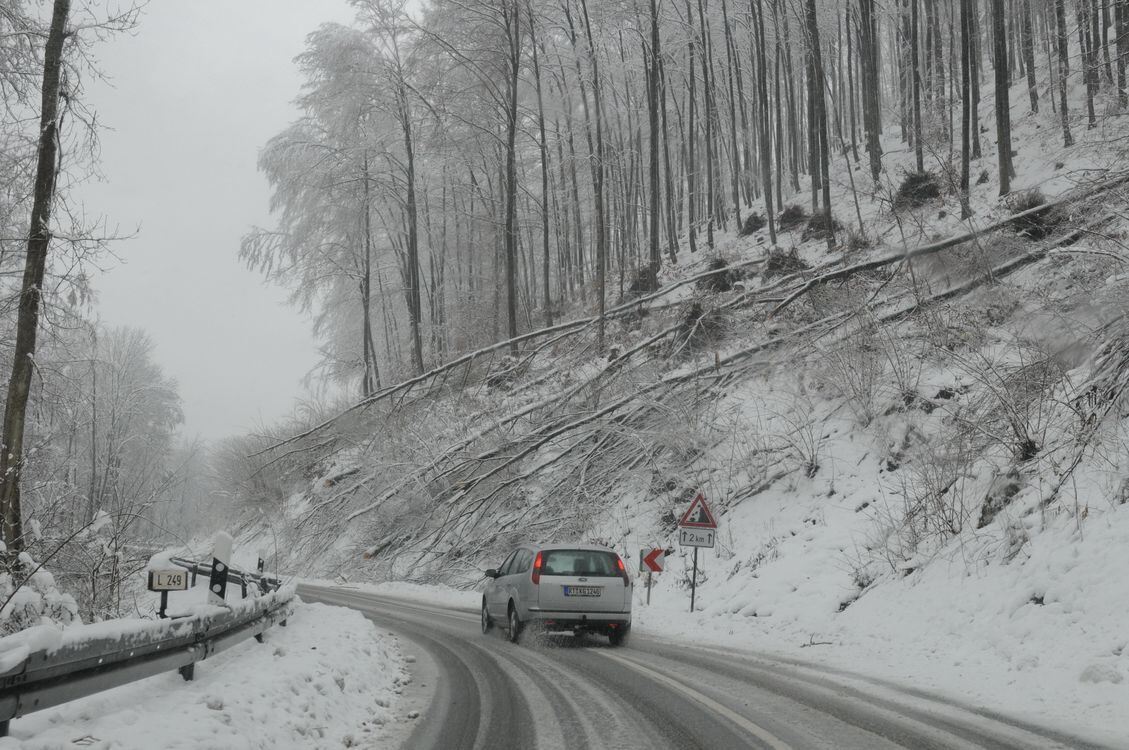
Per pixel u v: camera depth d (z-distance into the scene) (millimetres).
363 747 6766
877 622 13414
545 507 25719
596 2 38969
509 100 38469
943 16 41094
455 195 45406
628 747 6742
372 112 40812
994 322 20312
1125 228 19031
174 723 5504
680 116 45781
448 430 29812
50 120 13789
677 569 21031
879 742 6789
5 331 17391
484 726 7574
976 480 15656
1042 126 32281
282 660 8672
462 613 19609
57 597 9312
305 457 33219
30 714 5250
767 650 13117
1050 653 9828
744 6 43812
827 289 25000
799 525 19109
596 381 27594
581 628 13938
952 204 30125
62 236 13672
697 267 38438
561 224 48156
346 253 43844
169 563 7234
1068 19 40719
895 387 20406
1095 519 11680
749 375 25109
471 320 44531
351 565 28562
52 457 15742
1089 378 14508
